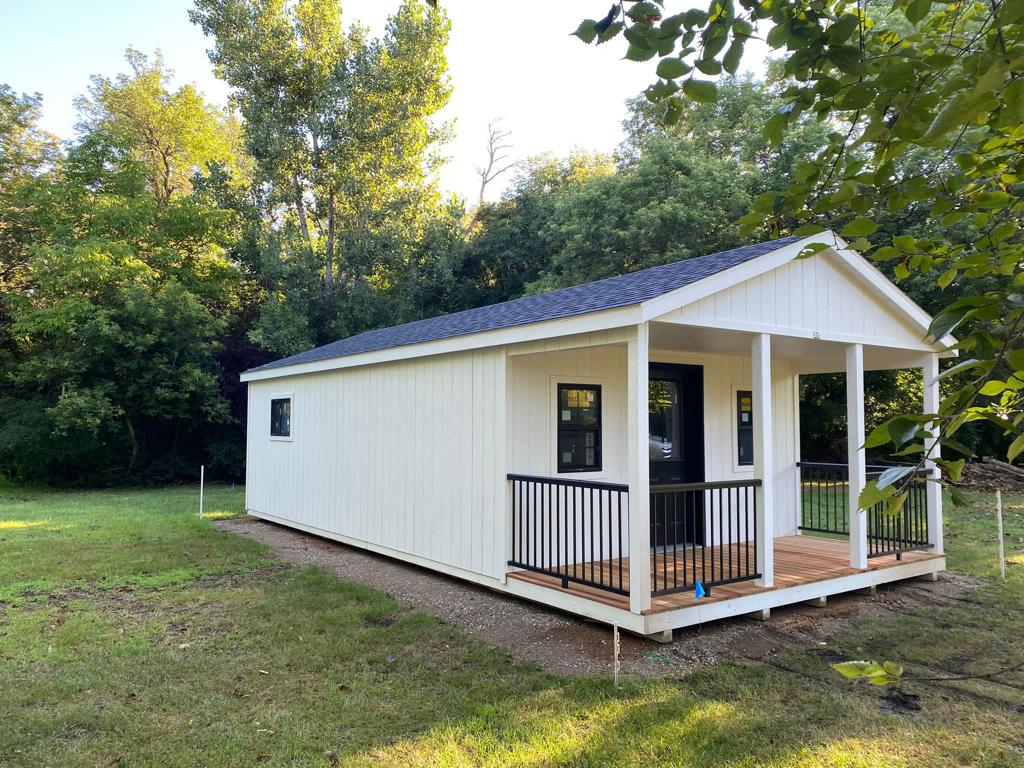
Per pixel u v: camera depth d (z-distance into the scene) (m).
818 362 8.28
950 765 3.14
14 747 3.30
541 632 5.09
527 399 6.37
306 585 6.54
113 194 18.38
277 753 3.25
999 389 1.29
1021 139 1.71
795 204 1.86
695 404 7.51
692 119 18.89
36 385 17.83
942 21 1.77
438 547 6.91
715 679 4.16
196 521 10.80
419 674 4.26
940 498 6.98
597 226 16.56
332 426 9.10
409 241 20.27
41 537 9.23
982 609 5.77
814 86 1.60
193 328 17.06
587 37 1.58
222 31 19.97
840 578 5.91
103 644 4.79
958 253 2.05
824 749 3.29
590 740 3.37
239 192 20.66
